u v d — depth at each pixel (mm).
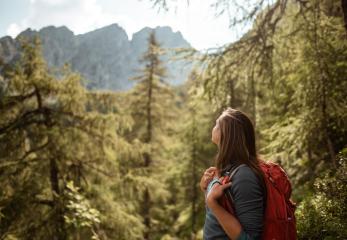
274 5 8719
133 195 14516
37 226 11422
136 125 24891
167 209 27391
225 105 9633
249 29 8930
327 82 7973
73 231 11398
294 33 8922
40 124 12672
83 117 13242
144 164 23734
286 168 9789
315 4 8328
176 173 25875
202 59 9375
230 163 2477
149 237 22641
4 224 11164
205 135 23219
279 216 2248
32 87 12672
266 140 11703
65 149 12500
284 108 10773
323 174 7254
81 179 13078
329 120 8672
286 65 9312
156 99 25234
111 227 12703
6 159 12227
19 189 11797
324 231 4730
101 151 13422
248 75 9539
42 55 12703
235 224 2225
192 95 10125
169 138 25688
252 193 2250
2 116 12414
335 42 8195
